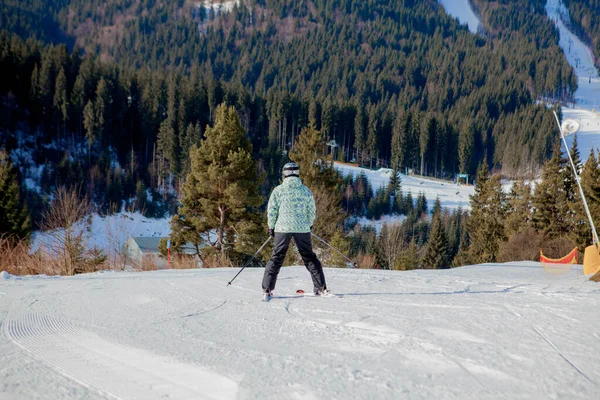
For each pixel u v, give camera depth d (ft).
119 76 298.56
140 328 12.44
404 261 82.99
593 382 7.77
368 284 19.84
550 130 418.72
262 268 29.25
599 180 89.97
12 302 16.85
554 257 72.08
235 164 74.84
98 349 10.57
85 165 240.53
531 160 386.93
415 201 290.35
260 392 7.64
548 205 103.81
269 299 16.39
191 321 13.16
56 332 12.26
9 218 80.18
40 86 251.60
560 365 8.58
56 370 9.20
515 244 75.77
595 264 21.53
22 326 13.05
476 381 7.88
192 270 29.53
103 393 7.98
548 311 13.29
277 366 8.90
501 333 10.87
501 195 125.39
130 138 273.13
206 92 340.80
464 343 10.06
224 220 77.61
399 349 9.77
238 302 15.98
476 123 460.14
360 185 285.64
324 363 8.98
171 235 76.43
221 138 76.48
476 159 422.41
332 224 75.97
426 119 388.16
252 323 12.71
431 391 7.48
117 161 257.75
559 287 18.61
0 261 36.58
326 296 16.67
